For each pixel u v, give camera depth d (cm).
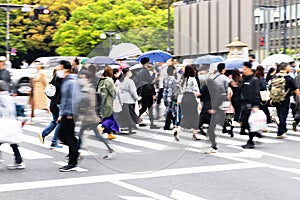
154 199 1095
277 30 8200
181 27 8738
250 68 1838
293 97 2361
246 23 7775
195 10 8500
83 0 9088
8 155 1659
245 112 1856
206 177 1325
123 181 1274
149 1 9619
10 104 1396
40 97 2575
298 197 1121
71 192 1154
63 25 8588
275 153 1717
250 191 1172
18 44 8594
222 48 8012
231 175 1353
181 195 1129
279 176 1348
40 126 2469
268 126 2525
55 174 1359
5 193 1141
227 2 7938
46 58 3931
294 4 7944
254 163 1533
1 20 8475
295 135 2183
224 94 1755
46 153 1695
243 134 2162
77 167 1446
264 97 2097
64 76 1416
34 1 8788
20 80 4050
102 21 8481
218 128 2075
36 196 1115
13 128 1388
